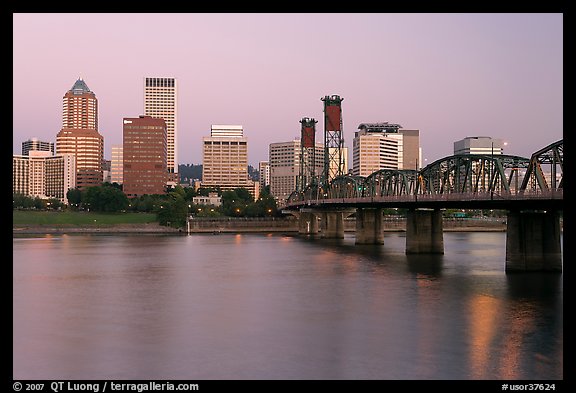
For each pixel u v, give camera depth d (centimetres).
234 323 5769
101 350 4878
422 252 12825
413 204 11569
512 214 8806
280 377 4197
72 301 6969
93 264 11125
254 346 4950
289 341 5091
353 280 8625
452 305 6550
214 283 8419
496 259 11700
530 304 6512
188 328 5572
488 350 4750
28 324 5766
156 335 5325
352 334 5309
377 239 16375
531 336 5144
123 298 7169
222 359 4616
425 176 11356
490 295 7106
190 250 14725
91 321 5891
